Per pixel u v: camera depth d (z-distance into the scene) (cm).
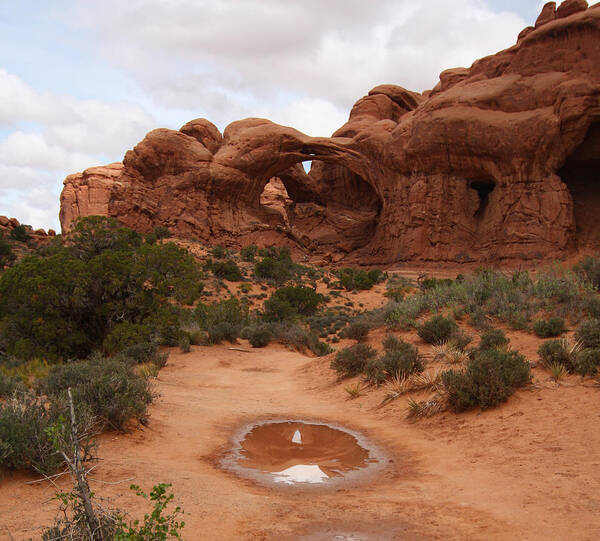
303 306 4222
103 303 2119
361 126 8688
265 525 421
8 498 449
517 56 6550
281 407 1101
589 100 5762
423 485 561
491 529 415
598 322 983
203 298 4616
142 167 7725
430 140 6762
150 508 432
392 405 1003
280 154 8369
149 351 1786
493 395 831
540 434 692
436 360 1162
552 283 1424
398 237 7294
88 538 262
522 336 1186
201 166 7825
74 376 850
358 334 1594
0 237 5581
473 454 676
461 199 6844
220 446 743
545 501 477
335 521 436
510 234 6212
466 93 6662
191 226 7625
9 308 2027
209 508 451
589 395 780
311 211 9588
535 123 5991
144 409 779
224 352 2159
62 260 2070
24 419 548
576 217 6438
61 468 530
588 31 5947
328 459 686
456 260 6669
